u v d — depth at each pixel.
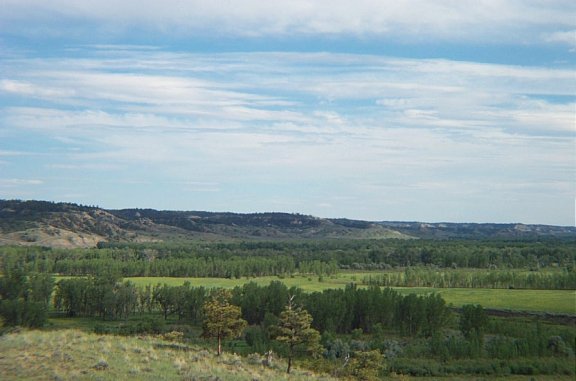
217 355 53.81
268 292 126.56
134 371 36.97
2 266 186.88
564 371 83.25
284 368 56.19
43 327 112.94
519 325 110.56
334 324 114.94
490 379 80.00
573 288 179.38
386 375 79.69
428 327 114.44
